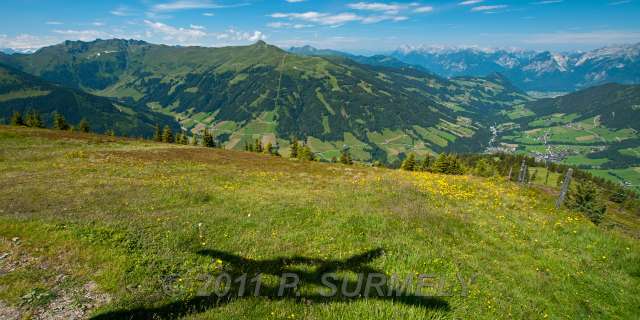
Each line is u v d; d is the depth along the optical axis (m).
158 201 19.78
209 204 19.55
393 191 21.06
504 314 8.45
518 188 28.20
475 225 14.98
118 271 8.98
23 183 25.09
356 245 11.48
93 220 12.70
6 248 9.77
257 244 11.47
